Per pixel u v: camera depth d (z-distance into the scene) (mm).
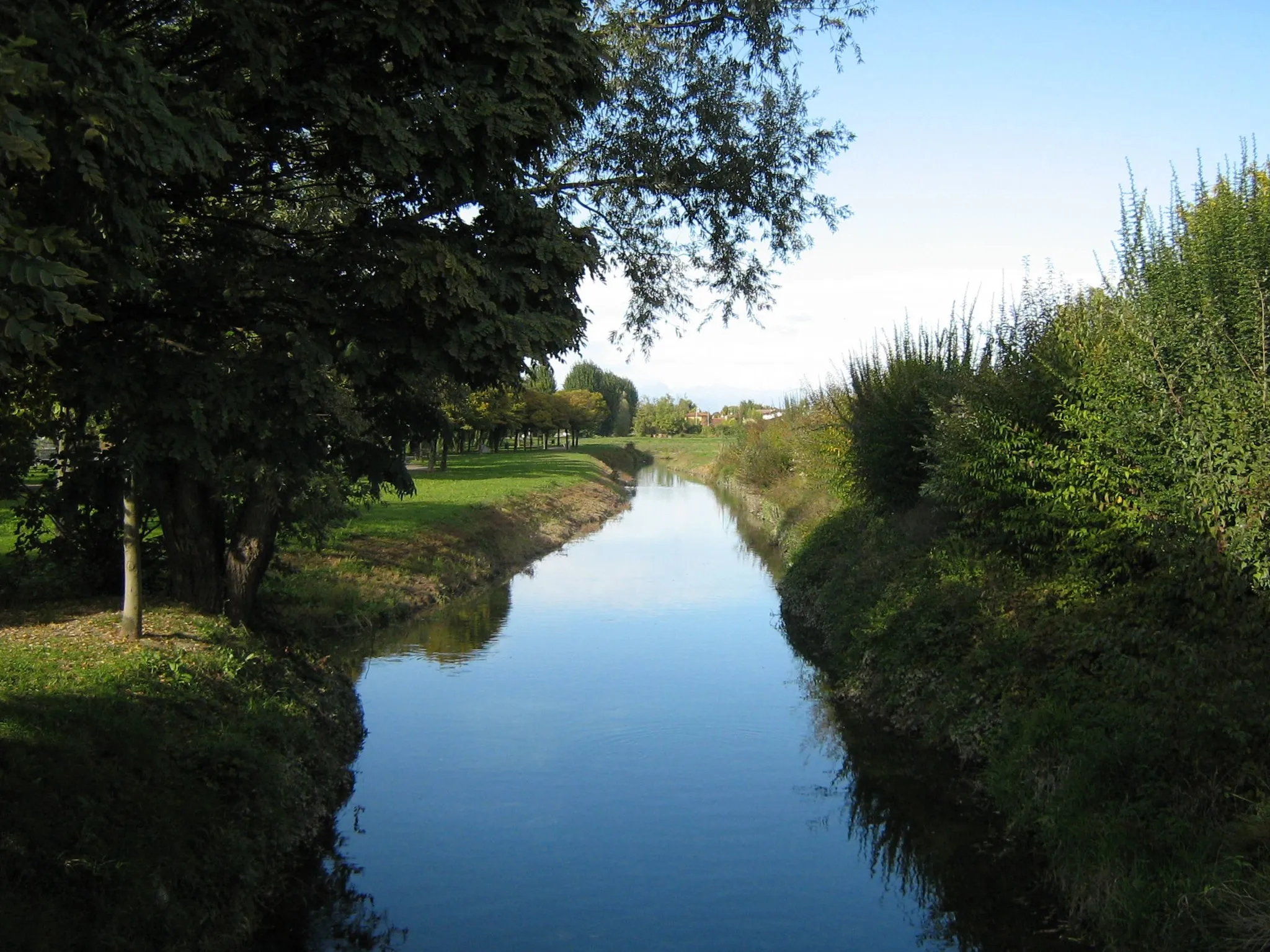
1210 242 10008
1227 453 9180
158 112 5008
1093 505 10914
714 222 12328
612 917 8289
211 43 6184
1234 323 9789
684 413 147625
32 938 5602
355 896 8648
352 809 10602
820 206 12539
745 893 8789
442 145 6285
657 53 11812
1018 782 9594
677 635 19484
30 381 6805
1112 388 10539
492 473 51375
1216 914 6340
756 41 11711
